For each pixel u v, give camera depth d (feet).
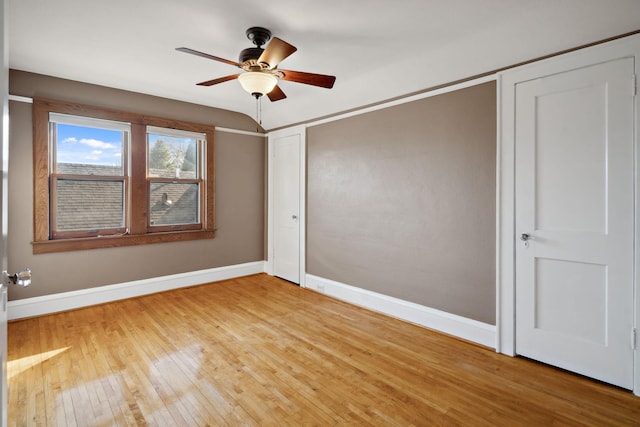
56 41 8.36
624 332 6.73
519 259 8.06
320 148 13.26
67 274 11.01
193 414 5.98
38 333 9.27
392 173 10.74
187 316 10.67
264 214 16.15
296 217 14.46
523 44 7.55
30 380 6.98
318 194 13.39
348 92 11.37
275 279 15.23
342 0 6.52
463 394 6.63
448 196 9.37
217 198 14.55
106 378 7.09
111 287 11.88
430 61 9.00
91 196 11.50
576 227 7.27
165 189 13.19
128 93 12.05
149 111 12.53
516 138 8.02
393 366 7.69
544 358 7.77
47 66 9.89
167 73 10.46
